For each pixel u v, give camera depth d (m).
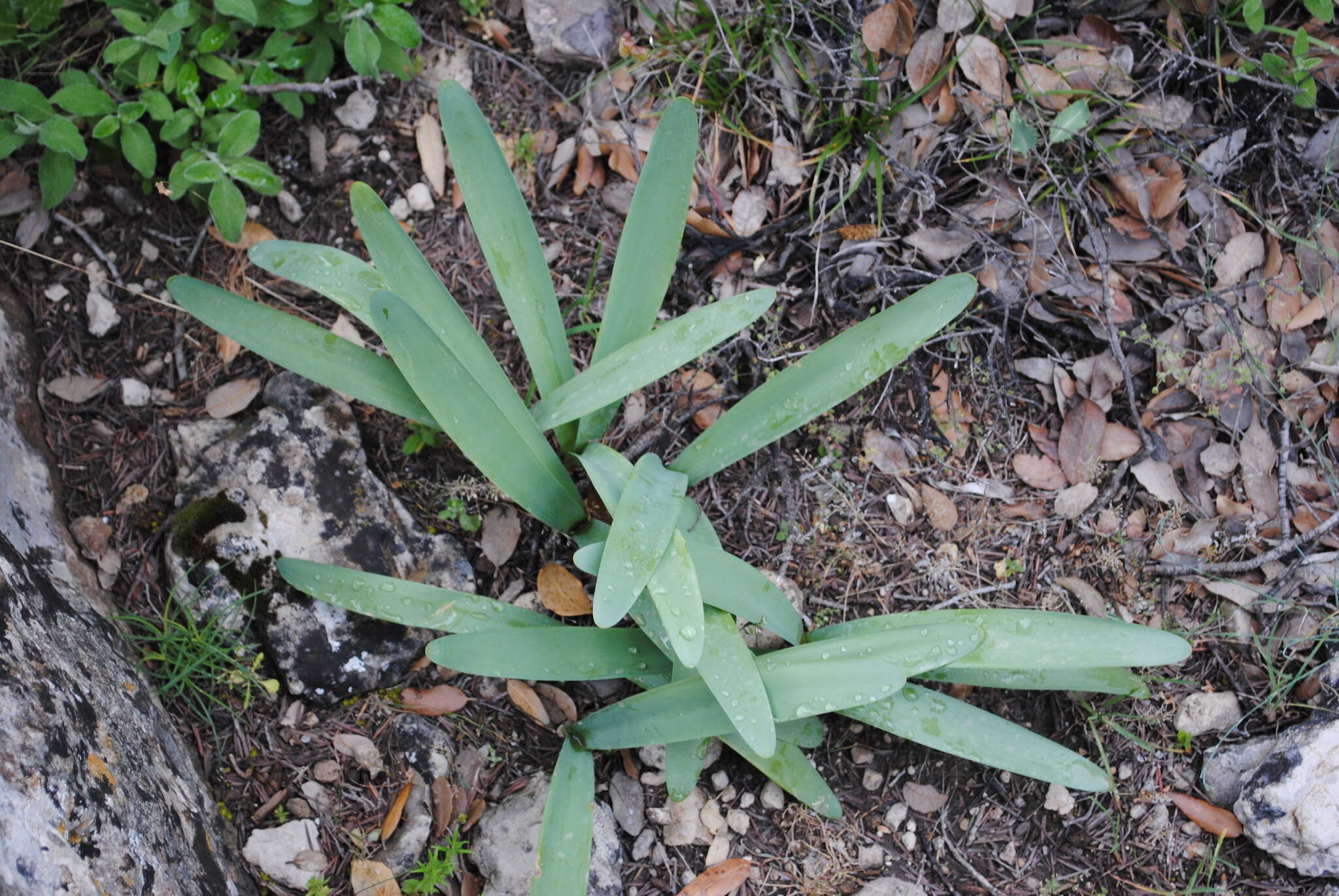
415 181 1.22
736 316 1.03
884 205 1.21
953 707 1.05
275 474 1.13
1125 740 1.14
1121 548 1.17
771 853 1.12
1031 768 1.03
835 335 1.20
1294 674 1.14
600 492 1.03
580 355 1.20
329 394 1.16
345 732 1.11
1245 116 1.22
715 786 1.13
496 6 1.24
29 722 0.92
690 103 1.04
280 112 1.21
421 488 1.16
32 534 1.08
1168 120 1.22
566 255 1.22
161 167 1.20
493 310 1.20
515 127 1.23
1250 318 1.19
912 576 1.17
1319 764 1.08
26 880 0.89
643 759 1.13
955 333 1.18
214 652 1.10
